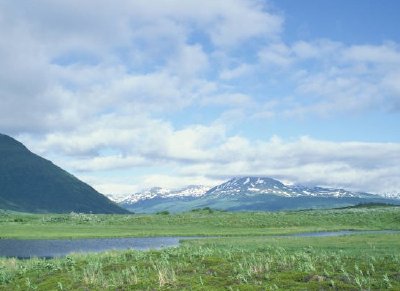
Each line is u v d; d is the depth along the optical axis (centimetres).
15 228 11969
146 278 3055
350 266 3266
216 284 2806
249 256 3884
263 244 6047
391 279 2769
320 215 14150
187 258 3853
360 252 4303
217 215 14488
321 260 3609
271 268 3259
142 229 11725
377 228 11800
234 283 2809
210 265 3491
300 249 4888
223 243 6581
